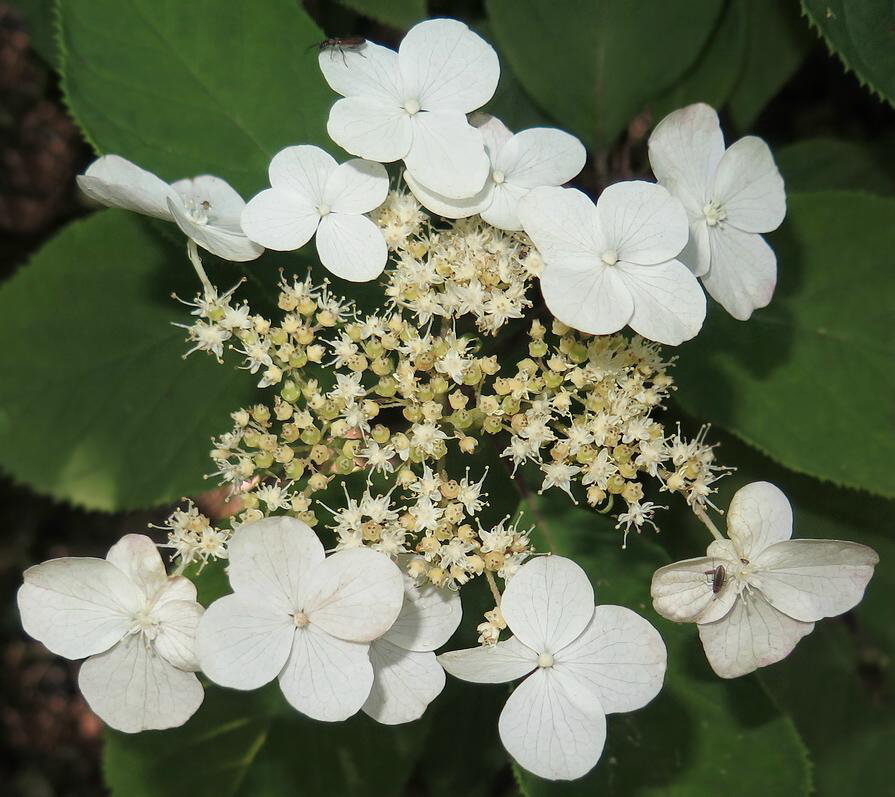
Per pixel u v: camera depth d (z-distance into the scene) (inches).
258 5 10.4
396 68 9.5
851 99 13.6
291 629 8.9
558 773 9.0
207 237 9.4
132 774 10.6
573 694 9.1
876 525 11.5
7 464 10.9
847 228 10.9
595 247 9.2
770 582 9.2
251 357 9.5
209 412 11.0
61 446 10.9
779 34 11.8
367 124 9.3
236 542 8.7
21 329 11.0
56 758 19.1
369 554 8.8
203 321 10.1
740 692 10.1
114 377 11.0
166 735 10.7
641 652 9.1
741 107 12.1
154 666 9.2
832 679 12.2
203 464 11.0
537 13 11.2
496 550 9.2
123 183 9.4
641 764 9.9
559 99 11.3
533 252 9.5
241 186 10.2
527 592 9.0
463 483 9.3
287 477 9.6
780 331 10.8
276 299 10.2
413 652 9.3
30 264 11.0
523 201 9.2
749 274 9.7
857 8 9.9
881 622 12.1
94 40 10.2
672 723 10.0
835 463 10.5
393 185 10.4
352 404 9.4
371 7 11.1
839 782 12.0
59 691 19.1
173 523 9.4
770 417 10.6
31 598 9.1
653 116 11.8
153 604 9.1
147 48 10.2
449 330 9.6
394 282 9.6
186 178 10.1
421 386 9.5
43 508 17.3
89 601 9.1
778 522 9.2
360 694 8.8
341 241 9.5
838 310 10.8
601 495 9.5
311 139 10.3
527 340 10.5
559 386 9.5
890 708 12.2
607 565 10.1
